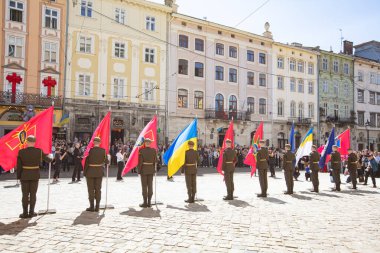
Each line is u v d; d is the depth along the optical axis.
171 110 29.95
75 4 26.08
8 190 11.33
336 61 42.62
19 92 23.31
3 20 23.53
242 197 10.46
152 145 9.65
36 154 7.29
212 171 21.78
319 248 5.36
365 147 44.31
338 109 42.22
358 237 6.04
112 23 27.56
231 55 34.41
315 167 11.91
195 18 31.52
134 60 28.44
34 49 24.55
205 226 6.60
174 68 30.44
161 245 5.36
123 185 13.20
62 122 23.14
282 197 10.55
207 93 32.25
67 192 11.01
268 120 36.19
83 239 5.63
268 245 5.46
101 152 8.04
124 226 6.52
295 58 38.94
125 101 27.78
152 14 29.58
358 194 11.54
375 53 47.62
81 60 26.17
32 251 5.00
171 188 12.53
